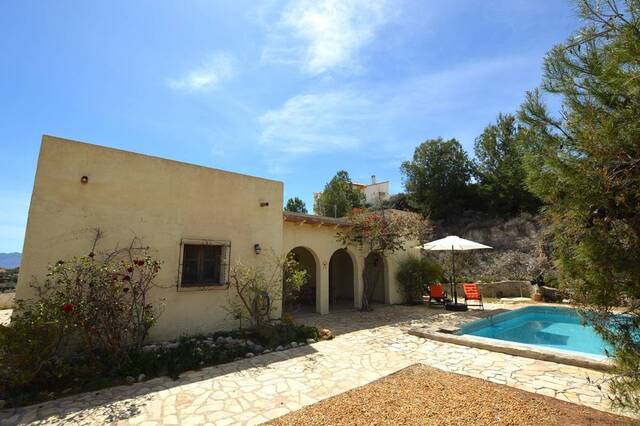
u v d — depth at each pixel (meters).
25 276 6.57
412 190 34.88
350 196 39.72
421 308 15.36
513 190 28.42
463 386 5.48
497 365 6.69
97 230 7.52
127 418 4.54
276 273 10.93
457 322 11.62
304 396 5.21
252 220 10.51
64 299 6.14
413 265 17.41
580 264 2.92
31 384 5.52
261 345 8.26
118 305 6.70
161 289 8.35
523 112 3.44
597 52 2.93
